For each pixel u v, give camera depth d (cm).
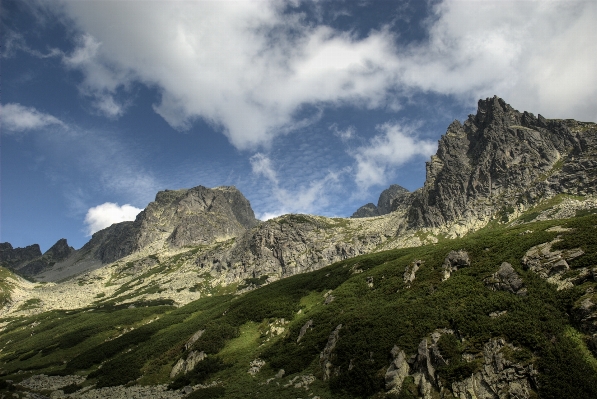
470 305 4878
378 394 4159
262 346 7000
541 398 3334
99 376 8031
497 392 3559
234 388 5522
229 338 7706
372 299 6788
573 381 3328
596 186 17488
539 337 3856
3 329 17875
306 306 8588
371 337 5081
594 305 3878
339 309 6919
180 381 6362
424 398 3862
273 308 8756
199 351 7144
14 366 10731
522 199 19288
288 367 5688
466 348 4125
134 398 6072
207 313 11362
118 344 10212
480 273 5681
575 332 3859
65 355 10844
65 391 7194
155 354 8306
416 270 7006
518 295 4750
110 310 18275
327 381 4875
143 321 13900
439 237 19650
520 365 3634
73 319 16375
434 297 5544
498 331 4147
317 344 5978
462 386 3747
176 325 11319
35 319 18588
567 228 5806
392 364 4381
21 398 6531
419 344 4416
